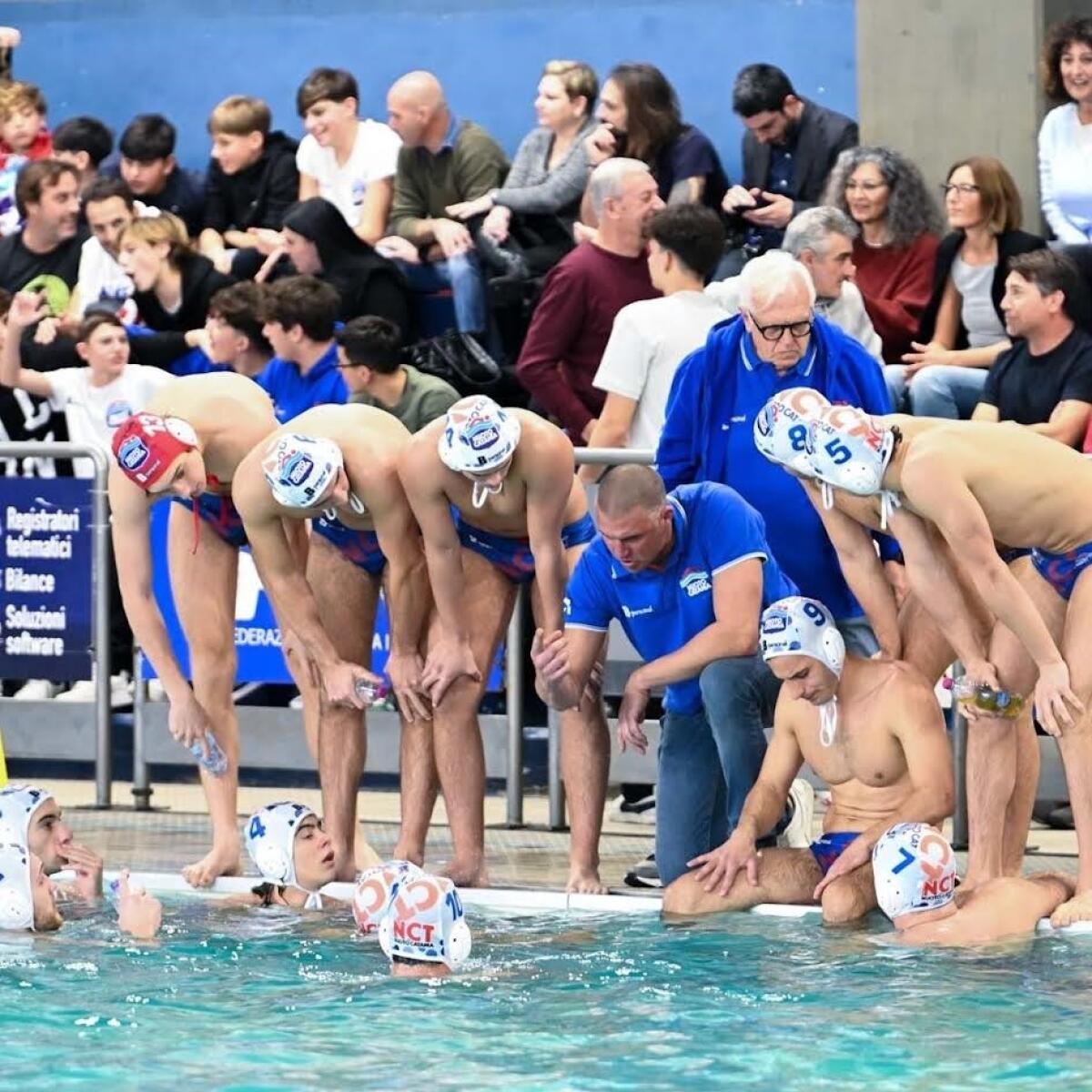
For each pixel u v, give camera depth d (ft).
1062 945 65.00
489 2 125.18
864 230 98.68
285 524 76.23
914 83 108.27
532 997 59.00
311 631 75.46
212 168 119.55
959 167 96.22
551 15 123.95
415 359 104.83
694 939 67.05
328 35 128.77
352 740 77.92
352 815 78.48
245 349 100.48
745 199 100.94
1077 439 87.81
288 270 111.86
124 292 113.19
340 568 77.97
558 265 95.50
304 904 74.28
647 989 59.77
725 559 72.18
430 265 109.91
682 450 78.18
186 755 98.78
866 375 75.92
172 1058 52.65
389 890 67.41
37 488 97.50
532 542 73.10
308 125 116.26
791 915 70.95
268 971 63.05
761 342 74.08
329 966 63.82
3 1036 55.01
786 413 68.08
